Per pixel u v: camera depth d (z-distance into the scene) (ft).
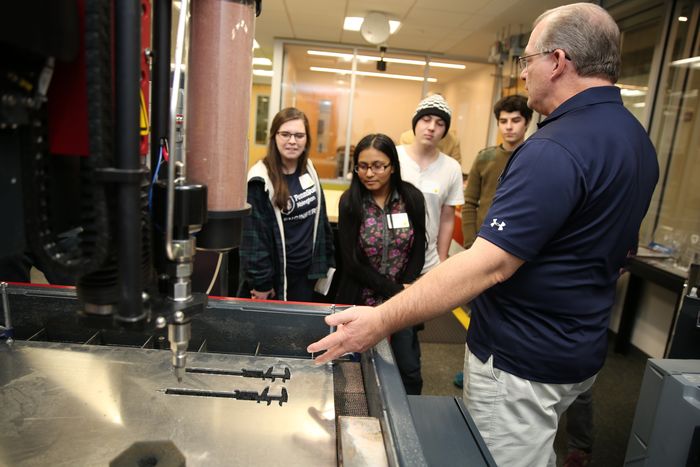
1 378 2.37
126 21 1.23
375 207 5.79
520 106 7.51
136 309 1.42
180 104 1.61
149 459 1.87
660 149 9.58
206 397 2.29
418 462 1.73
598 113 3.12
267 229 6.12
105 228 1.31
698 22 8.79
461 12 12.84
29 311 2.92
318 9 13.52
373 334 2.68
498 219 2.91
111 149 1.29
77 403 2.20
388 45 17.31
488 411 3.61
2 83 1.07
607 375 8.64
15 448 1.90
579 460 5.74
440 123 6.70
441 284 2.83
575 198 2.92
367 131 19.29
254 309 2.92
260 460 1.91
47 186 1.33
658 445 3.90
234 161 1.70
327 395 2.38
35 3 1.06
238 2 1.57
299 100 19.15
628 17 10.34
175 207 1.51
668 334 8.55
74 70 1.29
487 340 3.59
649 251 9.20
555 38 3.26
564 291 3.22
